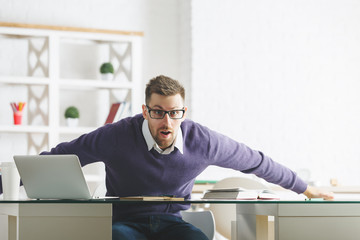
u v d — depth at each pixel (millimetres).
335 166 5457
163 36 5355
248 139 5262
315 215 1917
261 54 5340
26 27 4648
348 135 5516
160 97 2297
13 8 4977
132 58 4887
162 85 2291
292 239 1902
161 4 5367
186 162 2512
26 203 1836
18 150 4898
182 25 5348
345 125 5516
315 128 5434
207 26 5223
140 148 2475
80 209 1848
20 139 4914
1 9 4949
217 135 2594
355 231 1935
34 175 2000
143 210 2537
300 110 5402
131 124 2516
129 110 4832
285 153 5340
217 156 2559
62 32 4738
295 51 5430
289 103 5383
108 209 1857
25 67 4938
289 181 2666
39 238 1835
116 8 5246
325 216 1922
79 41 4906
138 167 2498
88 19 5160
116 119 4766
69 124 4836
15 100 4910
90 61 5113
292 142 5363
